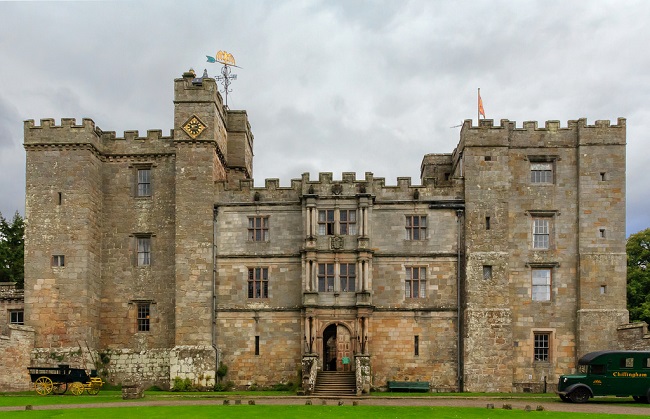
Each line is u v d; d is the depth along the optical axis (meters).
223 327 60.34
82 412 38.66
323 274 59.91
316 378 55.22
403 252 60.25
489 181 59.94
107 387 60.34
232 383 59.50
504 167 60.03
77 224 59.94
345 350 62.94
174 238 61.97
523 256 60.00
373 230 60.69
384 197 61.06
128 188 63.00
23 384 57.03
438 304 59.62
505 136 60.34
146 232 62.31
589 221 59.75
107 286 62.09
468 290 58.69
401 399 48.84
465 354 58.06
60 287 59.28
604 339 58.25
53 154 60.88
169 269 61.81
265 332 60.09
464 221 60.03
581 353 58.34
